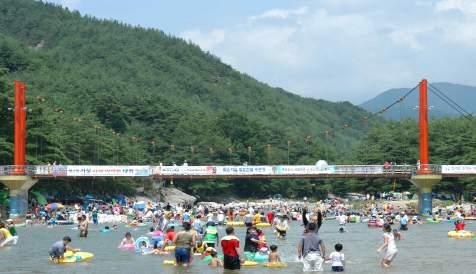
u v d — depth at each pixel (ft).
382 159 616.80
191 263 140.15
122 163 586.86
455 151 567.18
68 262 145.79
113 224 324.39
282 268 132.46
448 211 412.98
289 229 288.10
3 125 431.02
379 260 150.00
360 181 584.81
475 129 615.57
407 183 571.28
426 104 410.72
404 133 636.07
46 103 621.31
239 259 129.80
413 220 338.54
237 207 513.86
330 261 142.41
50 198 456.45
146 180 576.20
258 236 155.22
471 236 233.55
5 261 149.07
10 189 374.63
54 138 457.68
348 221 357.82
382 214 365.61
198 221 197.26
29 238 227.40
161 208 395.55
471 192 526.57
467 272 127.34
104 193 521.65
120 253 166.71
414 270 130.31
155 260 148.66
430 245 195.42
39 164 424.46
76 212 348.18
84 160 527.40
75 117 574.15
